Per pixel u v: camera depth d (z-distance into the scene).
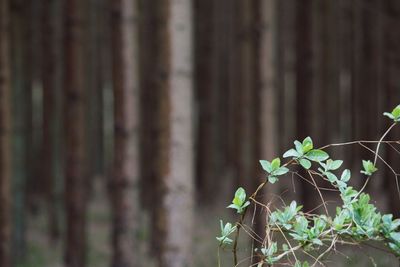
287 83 21.33
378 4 13.31
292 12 18.98
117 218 8.05
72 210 9.62
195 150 16.22
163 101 6.66
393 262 7.66
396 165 9.62
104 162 18.78
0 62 8.67
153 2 13.77
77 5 9.45
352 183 15.18
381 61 13.79
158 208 6.71
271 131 7.84
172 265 6.55
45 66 12.50
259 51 7.79
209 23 14.83
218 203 14.98
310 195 11.05
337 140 17.27
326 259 2.31
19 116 10.05
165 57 6.68
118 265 8.04
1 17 8.70
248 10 9.16
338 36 16.42
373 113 14.85
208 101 14.85
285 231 2.22
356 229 2.05
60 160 12.46
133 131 8.02
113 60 7.96
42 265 10.49
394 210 9.59
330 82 14.48
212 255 9.34
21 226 10.41
